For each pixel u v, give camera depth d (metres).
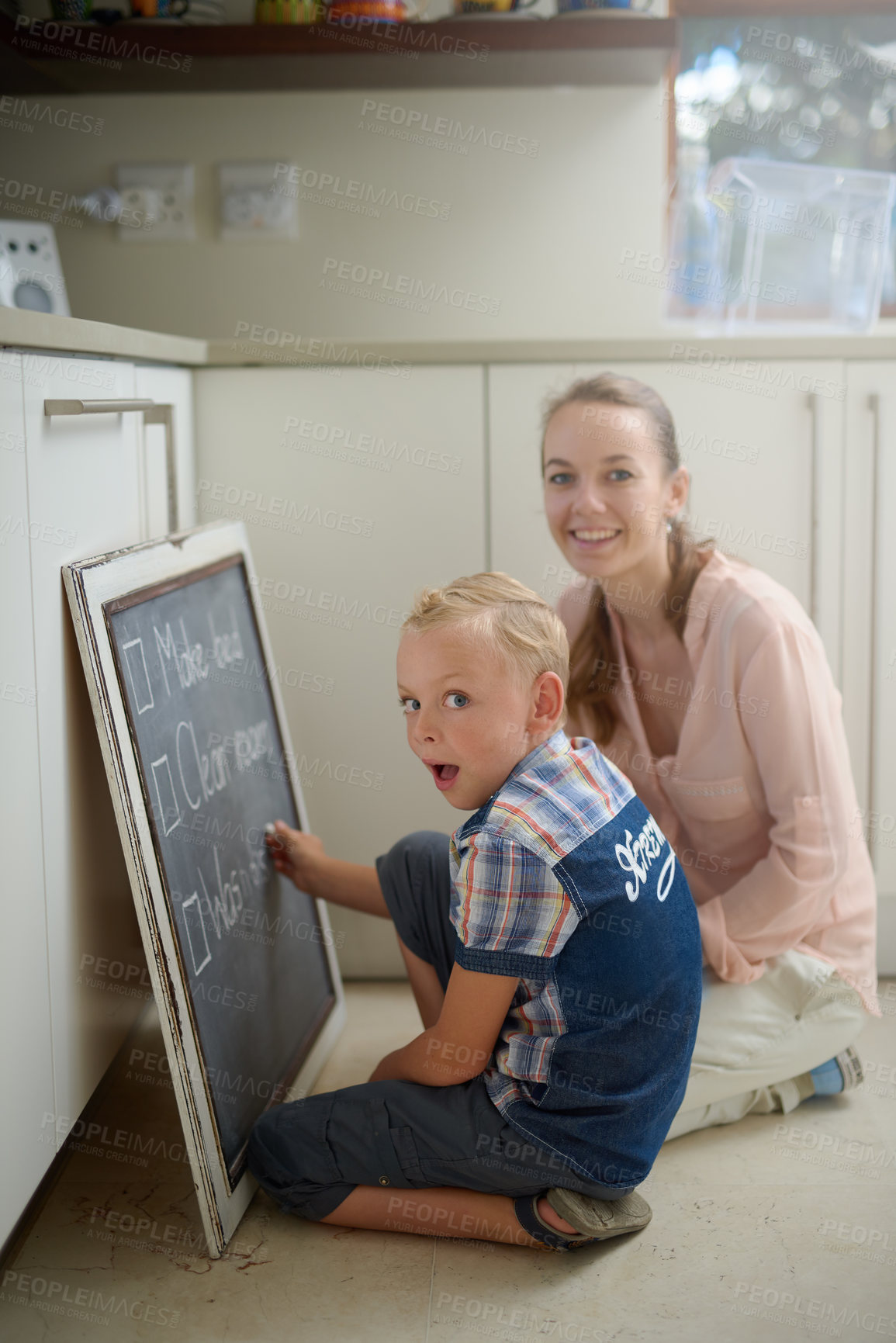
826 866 1.32
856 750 1.61
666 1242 1.11
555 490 1.50
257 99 1.81
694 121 1.99
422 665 1.05
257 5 1.66
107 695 1.04
